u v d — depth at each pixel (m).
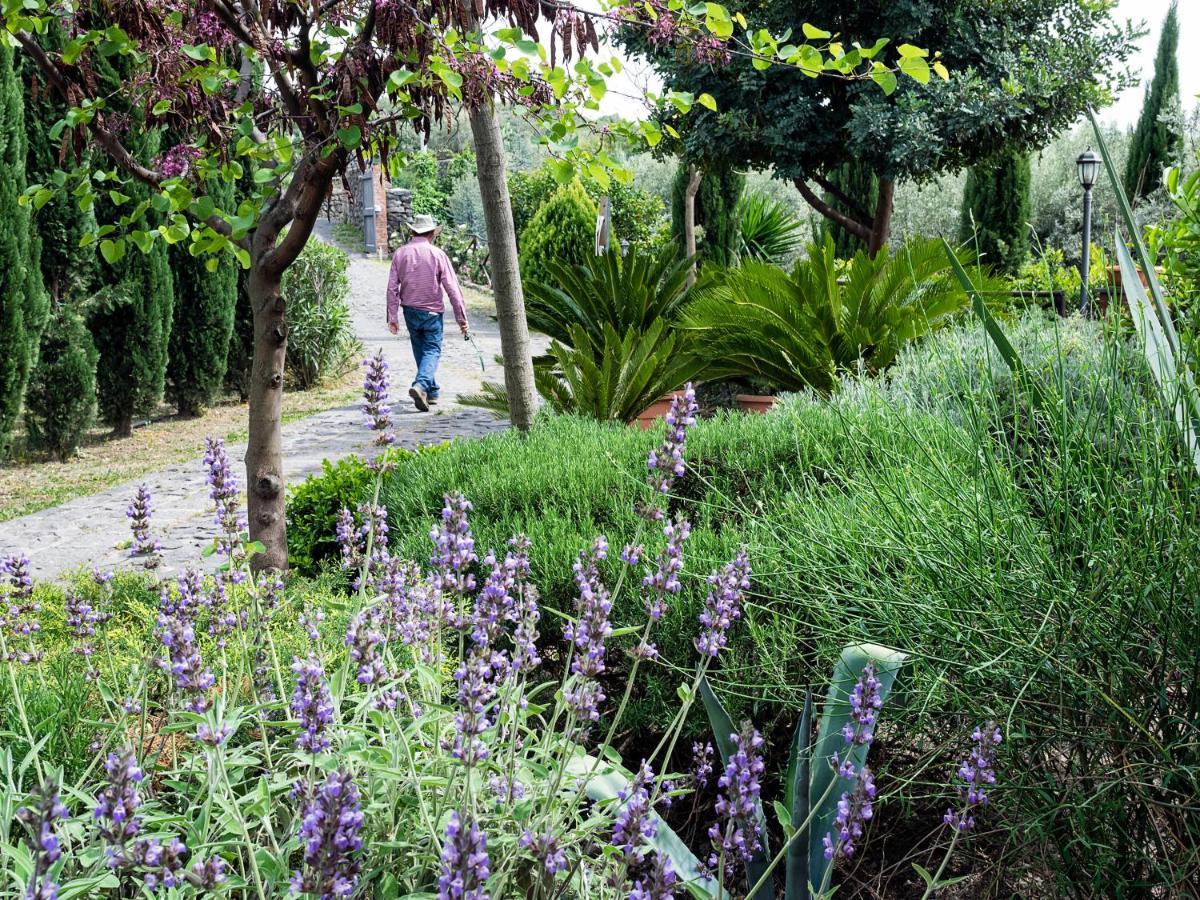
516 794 1.85
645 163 26.12
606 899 1.83
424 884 1.81
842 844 1.74
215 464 2.45
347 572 4.39
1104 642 2.03
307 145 3.90
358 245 26.05
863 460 3.07
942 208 20.23
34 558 6.14
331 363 13.45
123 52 3.50
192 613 2.34
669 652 2.73
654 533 3.17
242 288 12.02
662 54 11.05
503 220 5.64
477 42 3.40
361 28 3.75
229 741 2.24
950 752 2.40
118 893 1.71
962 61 11.24
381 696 1.99
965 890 2.38
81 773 2.14
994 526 2.23
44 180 8.87
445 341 16.39
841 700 2.20
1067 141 21.28
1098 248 3.30
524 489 3.71
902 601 2.30
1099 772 2.05
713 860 1.97
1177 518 2.10
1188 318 3.28
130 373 10.31
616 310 8.54
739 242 17.80
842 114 11.31
